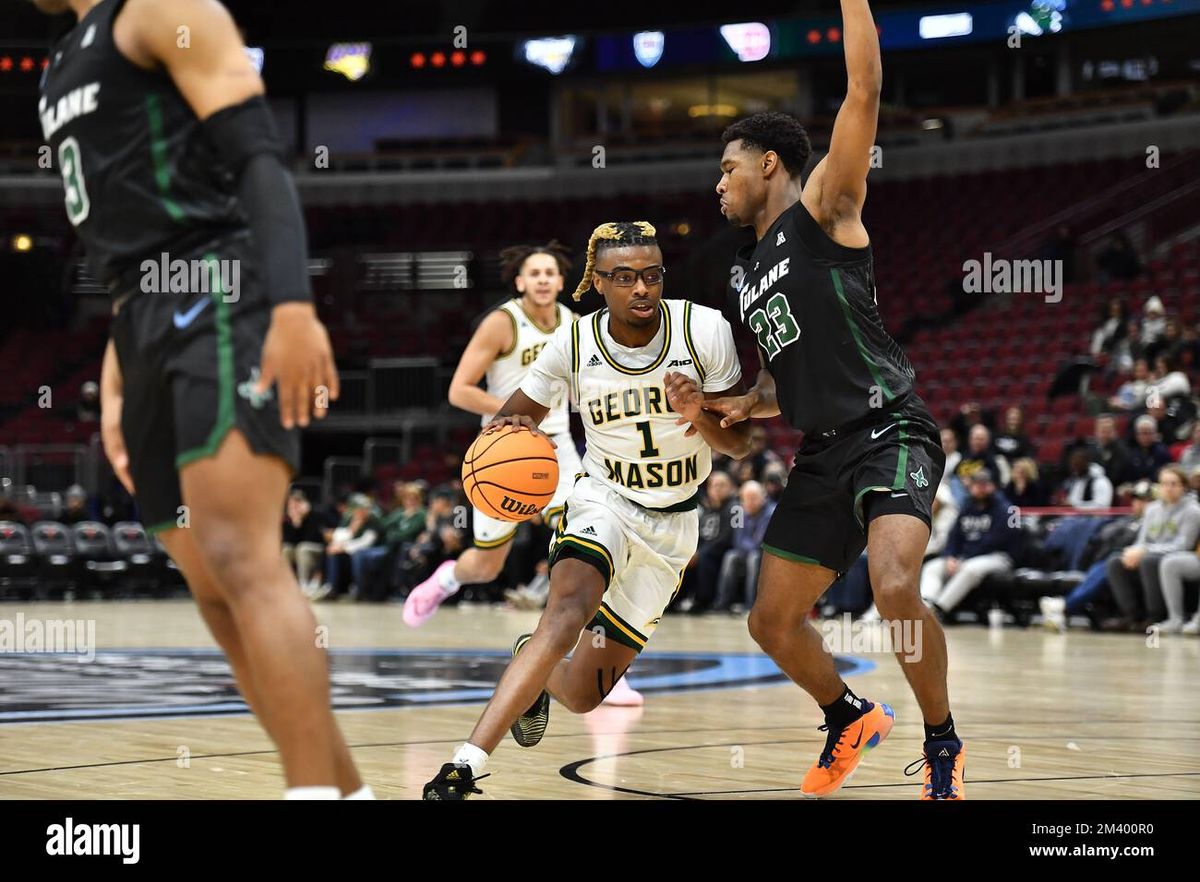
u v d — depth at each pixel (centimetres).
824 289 289
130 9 193
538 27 1847
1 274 2077
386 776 310
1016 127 1908
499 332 532
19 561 1334
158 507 201
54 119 203
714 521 1145
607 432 322
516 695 274
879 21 2031
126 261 197
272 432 188
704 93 2189
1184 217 1655
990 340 1571
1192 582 880
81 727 402
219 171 197
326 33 1869
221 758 335
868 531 281
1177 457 1052
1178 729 406
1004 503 970
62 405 1889
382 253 2100
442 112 2238
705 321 318
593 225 2038
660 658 703
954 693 518
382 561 1368
